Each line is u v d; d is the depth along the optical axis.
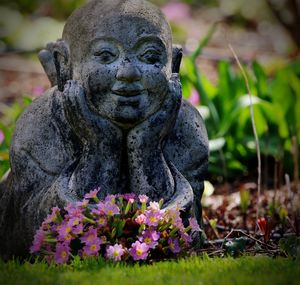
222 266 6.27
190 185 7.10
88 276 6.00
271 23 20.44
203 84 11.41
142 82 6.73
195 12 21.17
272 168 10.95
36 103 7.24
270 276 5.94
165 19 7.00
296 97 11.31
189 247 6.84
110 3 6.91
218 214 8.93
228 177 10.77
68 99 6.79
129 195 6.74
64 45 7.04
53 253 6.59
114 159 6.88
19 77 15.16
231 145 10.91
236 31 20.08
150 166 6.90
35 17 18.81
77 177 6.82
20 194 7.09
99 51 6.74
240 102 10.45
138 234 6.54
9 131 10.10
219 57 16.48
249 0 21.00
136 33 6.74
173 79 6.99
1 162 9.27
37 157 7.02
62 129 6.99
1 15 17.95
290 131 10.86
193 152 7.26
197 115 7.42
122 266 6.27
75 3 19.17
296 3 16.67
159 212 6.51
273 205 8.57
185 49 16.47
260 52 18.00
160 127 6.88
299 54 15.82
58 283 5.85
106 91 6.74
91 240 6.41
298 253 6.86
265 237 7.46
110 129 6.83
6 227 7.32
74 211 6.48
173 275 5.99
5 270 6.24
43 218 6.86
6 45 17.03
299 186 10.27
